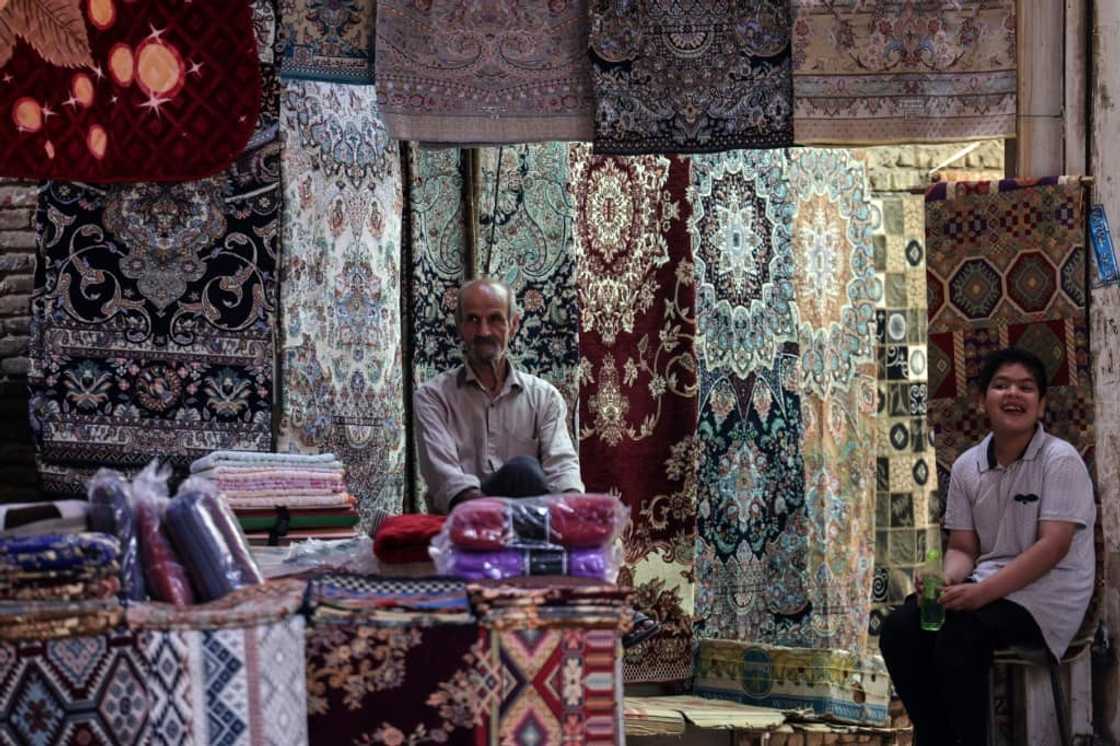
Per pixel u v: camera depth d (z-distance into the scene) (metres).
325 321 6.59
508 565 3.81
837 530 8.00
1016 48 6.26
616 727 3.61
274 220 6.05
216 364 5.97
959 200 6.30
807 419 7.98
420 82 6.07
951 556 5.93
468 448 6.36
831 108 6.19
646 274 7.48
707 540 7.73
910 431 8.31
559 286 7.23
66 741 3.25
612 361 7.39
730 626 7.77
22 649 3.24
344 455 6.67
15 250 6.74
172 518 3.63
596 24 6.14
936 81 6.23
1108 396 6.13
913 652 5.68
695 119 6.20
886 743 7.25
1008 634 5.60
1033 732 6.09
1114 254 6.14
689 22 6.22
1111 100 6.20
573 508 3.87
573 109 6.20
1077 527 5.71
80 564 3.30
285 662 3.41
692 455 7.48
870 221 8.25
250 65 5.88
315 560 4.51
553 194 7.25
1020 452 5.83
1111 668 6.07
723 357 7.74
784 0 6.21
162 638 3.32
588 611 3.61
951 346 6.30
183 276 5.95
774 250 7.90
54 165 5.75
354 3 6.11
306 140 6.50
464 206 7.21
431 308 7.15
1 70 5.69
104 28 5.80
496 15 6.15
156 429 5.89
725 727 6.91
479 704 3.55
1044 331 6.18
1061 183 6.16
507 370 6.42
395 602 3.56
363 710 3.52
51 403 5.78
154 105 5.82
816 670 7.47
